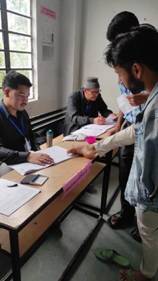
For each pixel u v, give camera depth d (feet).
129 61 2.74
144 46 2.61
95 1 11.28
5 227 2.73
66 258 5.38
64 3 11.19
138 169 3.24
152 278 4.49
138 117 3.12
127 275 4.65
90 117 8.30
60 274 4.96
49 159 4.50
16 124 5.61
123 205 6.30
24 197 3.24
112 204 7.54
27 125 6.08
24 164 4.35
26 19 9.57
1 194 3.28
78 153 4.87
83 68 12.67
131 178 3.56
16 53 9.40
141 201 3.31
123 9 11.00
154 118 2.73
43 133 10.23
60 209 4.92
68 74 12.35
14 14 8.84
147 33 2.64
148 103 2.89
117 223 6.41
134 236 6.05
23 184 3.60
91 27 11.76
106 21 11.40
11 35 8.93
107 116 8.45
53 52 11.50
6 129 5.35
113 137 4.85
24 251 3.75
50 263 5.22
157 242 3.70
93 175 6.36
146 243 3.71
